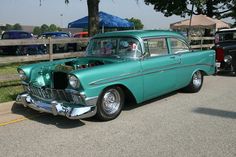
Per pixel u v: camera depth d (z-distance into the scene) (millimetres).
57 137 5176
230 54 11078
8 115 6387
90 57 6781
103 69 5695
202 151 4578
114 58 6469
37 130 5527
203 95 8125
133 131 5422
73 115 5344
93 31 14461
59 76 5789
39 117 6266
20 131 5488
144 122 5898
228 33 11734
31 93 6289
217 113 6504
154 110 6691
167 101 7453
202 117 6219
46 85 6051
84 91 5426
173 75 7238
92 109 5539
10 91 7742
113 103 6031
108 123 5848
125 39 6578
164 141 4961
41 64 6523
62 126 5723
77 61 6645
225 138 5082
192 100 7582
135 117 6203
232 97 7953
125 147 4738
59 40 9523
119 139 5062
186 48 7934
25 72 6293
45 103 5840
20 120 6086
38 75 6195
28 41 8703
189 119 6086
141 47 6488
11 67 12141
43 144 4887
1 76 8008
